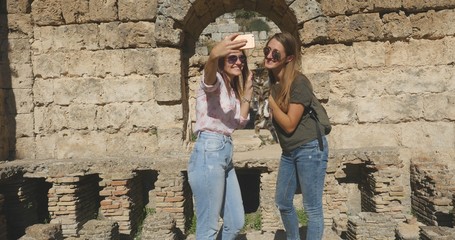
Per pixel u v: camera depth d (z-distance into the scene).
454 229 6.59
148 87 9.73
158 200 8.45
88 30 9.67
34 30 9.72
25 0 9.59
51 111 9.81
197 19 10.80
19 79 9.70
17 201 8.54
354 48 9.41
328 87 9.41
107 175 8.48
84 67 9.75
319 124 4.50
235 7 11.84
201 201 4.03
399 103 9.39
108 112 9.78
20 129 9.75
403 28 9.22
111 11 9.59
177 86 9.60
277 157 8.75
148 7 9.56
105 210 8.43
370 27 9.27
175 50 9.63
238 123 4.22
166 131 9.65
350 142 9.52
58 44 9.70
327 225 8.70
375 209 8.42
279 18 11.33
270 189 8.48
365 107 9.45
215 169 3.97
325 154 4.53
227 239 4.33
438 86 9.30
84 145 9.84
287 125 4.34
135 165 8.59
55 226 7.00
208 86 3.90
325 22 9.34
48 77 9.77
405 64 9.37
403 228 7.28
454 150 9.28
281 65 4.39
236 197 4.32
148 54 9.66
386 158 8.53
